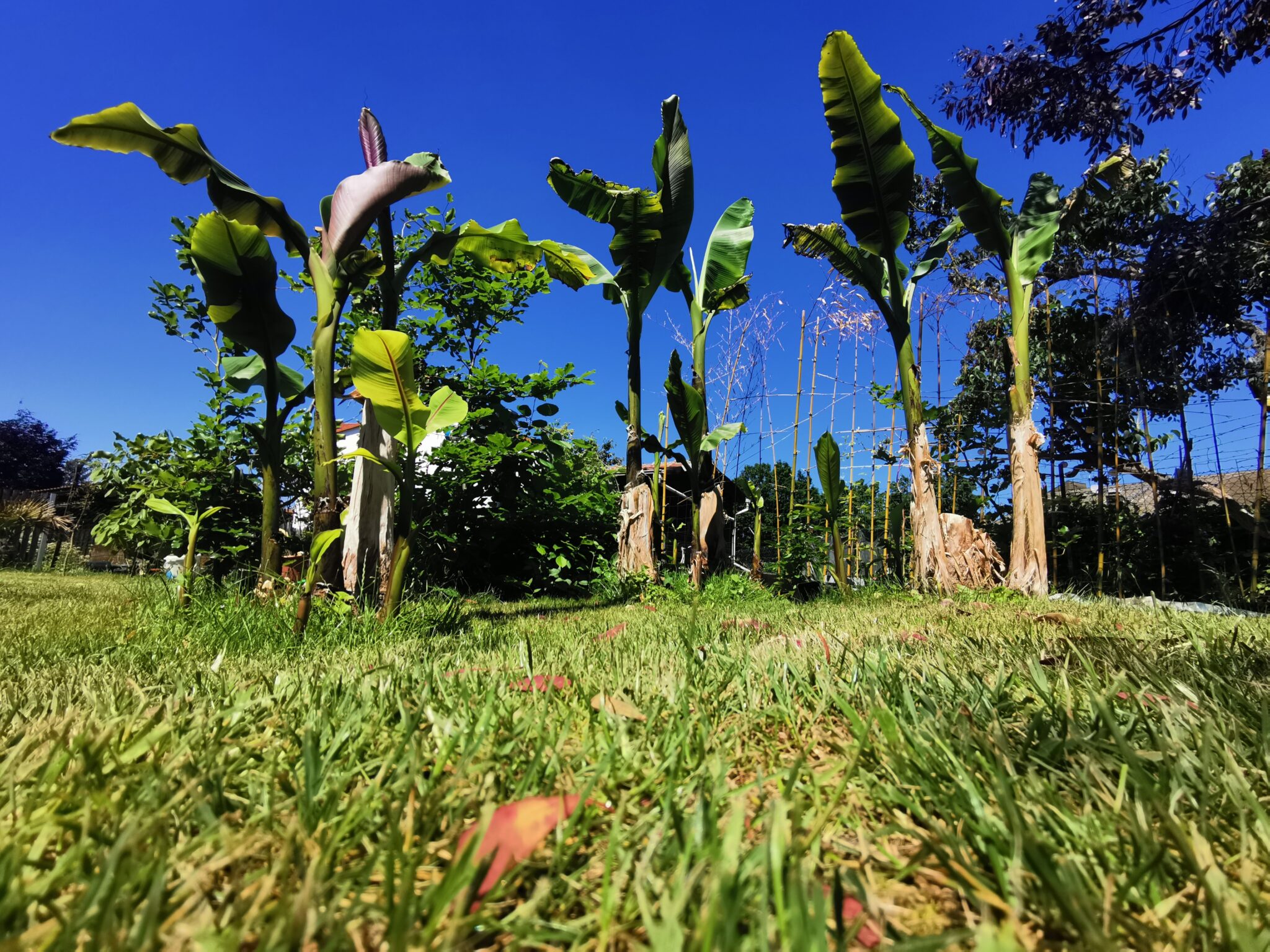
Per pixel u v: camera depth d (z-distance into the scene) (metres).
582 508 8.82
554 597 8.26
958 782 0.77
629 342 7.46
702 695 1.30
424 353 8.27
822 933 0.45
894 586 7.40
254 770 0.90
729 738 1.05
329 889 0.58
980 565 6.96
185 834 0.71
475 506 8.59
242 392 6.04
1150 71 7.23
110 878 0.55
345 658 2.35
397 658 2.13
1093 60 7.27
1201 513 9.20
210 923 0.51
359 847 0.72
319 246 4.84
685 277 8.05
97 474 7.36
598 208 6.79
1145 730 0.98
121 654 2.36
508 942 0.55
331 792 0.77
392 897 0.52
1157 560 9.25
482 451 7.75
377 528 4.54
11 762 0.86
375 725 1.07
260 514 7.28
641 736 1.04
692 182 6.99
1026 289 7.16
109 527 7.09
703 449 6.86
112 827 0.67
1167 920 0.54
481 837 0.60
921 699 1.19
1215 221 7.45
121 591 7.02
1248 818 0.73
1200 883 0.53
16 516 16.42
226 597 3.72
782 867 0.58
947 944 0.42
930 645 2.08
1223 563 8.52
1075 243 8.97
